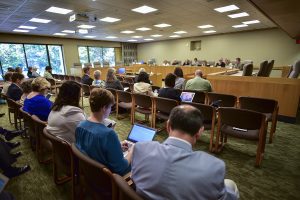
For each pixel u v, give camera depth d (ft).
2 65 30.09
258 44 31.91
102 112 3.94
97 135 3.63
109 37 38.75
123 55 48.91
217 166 2.39
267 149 8.60
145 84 11.46
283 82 12.02
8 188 6.06
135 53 51.65
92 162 3.26
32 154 8.20
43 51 34.99
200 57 39.63
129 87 15.51
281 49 30.01
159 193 2.34
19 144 9.05
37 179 6.49
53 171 6.45
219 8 17.70
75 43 39.04
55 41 35.83
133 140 5.33
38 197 5.67
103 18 21.26
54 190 5.95
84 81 16.62
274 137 9.93
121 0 14.96
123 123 11.94
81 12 18.40
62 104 5.21
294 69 13.12
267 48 31.17
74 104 5.35
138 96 10.28
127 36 37.55
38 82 7.64
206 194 2.26
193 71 29.09
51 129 5.18
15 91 11.40
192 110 2.89
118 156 3.70
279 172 6.88
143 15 20.02
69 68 38.55
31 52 33.37
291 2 12.07
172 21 23.38
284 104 12.19
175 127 2.82
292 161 7.60
